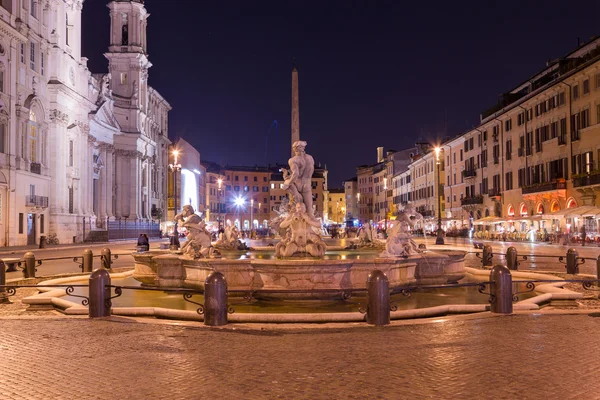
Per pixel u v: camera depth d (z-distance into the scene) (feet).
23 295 54.39
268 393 21.08
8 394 21.26
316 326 34.30
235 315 36.09
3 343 30.25
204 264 48.24
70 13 212.23
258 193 479.82
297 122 100.48
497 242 183.32
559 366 24.56
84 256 74.43
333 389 21.48
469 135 246.27
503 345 28.73
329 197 570.05
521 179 195.31
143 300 47.91
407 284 50.37
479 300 47.32
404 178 370.53
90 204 234.17
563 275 64.80
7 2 162.91
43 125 184.65
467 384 21.95
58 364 25.67
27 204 170.60
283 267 44.78
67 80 203.92
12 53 161.79
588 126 151.12
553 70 180.86
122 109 292.61
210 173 428.15
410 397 20.47
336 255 61.41
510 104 203.72
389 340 30.30
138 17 301.22
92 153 236.84
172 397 20.74
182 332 32.99
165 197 358.64
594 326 33.88
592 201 150.41
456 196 267.59
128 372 24.16
